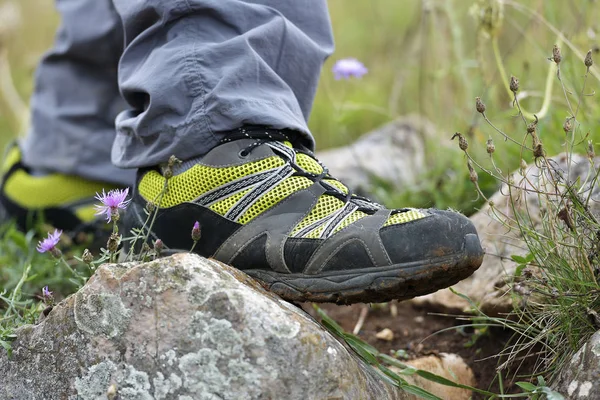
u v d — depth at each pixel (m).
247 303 1.66
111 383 1.71
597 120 2.74
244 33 2.05
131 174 2.97
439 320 2.54
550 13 3.03
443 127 3.67
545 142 2.80
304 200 1.94
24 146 3.10
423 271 1.81
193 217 2.00
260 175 1.95
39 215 2.97
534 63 3.42
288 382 1.63
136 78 2.06
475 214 2.70
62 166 2.95
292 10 2.18
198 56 1.99
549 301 1.99
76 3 2.87
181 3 2.01
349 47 5.48
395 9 5.64
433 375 1.95
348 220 1.90
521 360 2.15
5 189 3.10
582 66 3.05
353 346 1.99
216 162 1.97
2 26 4.74
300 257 1.88
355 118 4.98
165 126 2.02
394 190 3.55
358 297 1.87
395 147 4.05
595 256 1.93
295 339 1.64
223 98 1.95
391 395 1.86
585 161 2.39
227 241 1.96
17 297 2.10
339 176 3.75
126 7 2.15
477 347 2.33
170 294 1.70
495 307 2.22
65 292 2.76
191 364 1.66
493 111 3.45
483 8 2.77
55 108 2.97
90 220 2.93
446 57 3.66
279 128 1.99
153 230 2.08
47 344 1.81
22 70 5.34
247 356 1.63
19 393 1.84
